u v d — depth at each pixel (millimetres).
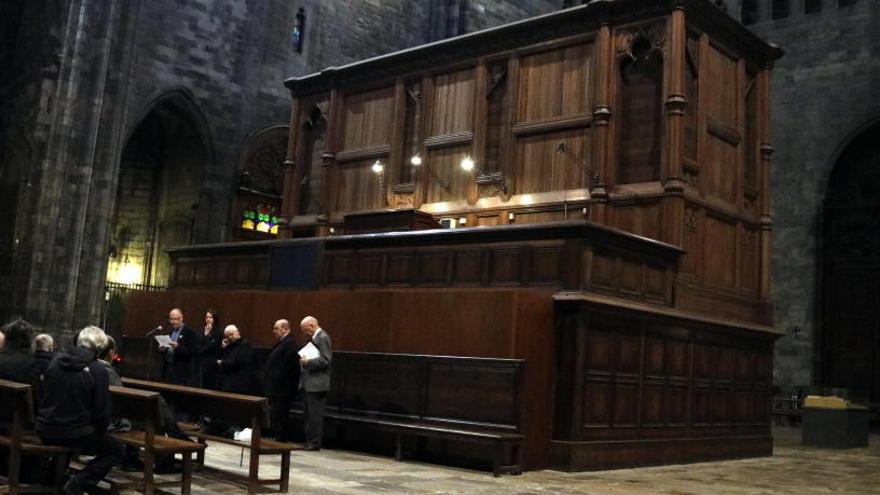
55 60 24328
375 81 20266
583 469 11859
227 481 9172
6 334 8523
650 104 15188
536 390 11805
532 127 16750
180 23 27562
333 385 13453
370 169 20125
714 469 13594
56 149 23797
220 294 16578
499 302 11844
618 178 15359
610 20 15727
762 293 16594
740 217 16188
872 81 29281
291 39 30531
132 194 30484
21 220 24141
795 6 31156
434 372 12211
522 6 35594
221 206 28656
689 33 15148
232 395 8898
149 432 7859
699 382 14633
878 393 29141
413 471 11070
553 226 12516
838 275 30469
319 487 9172
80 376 7301
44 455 7766
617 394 12680
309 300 14711
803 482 12562
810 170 30406
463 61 18312
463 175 17984
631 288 13180
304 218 21438
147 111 26797
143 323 18250
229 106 28828
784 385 30109
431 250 14203
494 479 10727
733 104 16453
